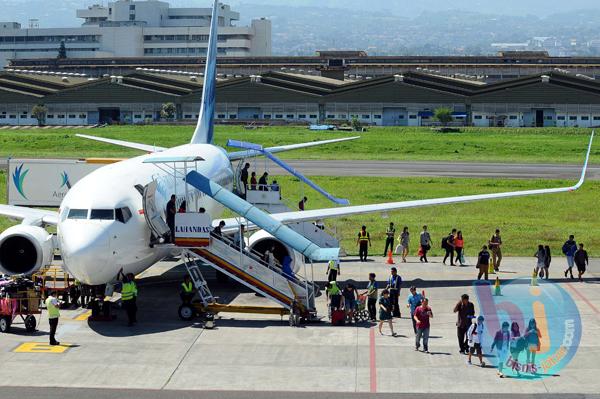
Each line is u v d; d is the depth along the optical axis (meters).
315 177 108.88
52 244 44.00
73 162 67.19
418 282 50.69
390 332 39.25
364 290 48.50
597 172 115.31
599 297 46.12
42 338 37.91
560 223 76.06
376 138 167.12
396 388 31.19
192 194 48.66
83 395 30.45
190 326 40.25
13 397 30.22
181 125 199.50
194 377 32.53
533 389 31.05
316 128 186.50
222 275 50.44
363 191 95.19
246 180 68.88
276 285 42.31
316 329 39.94
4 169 113.19
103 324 40.50
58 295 44.19
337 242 56.78
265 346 36.84
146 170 45.19
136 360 34.69
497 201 90.06
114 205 39.22
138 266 41.22
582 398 30.11
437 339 37.94
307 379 32.28
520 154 141.88
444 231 71.19
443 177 108.56
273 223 43.38
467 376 32.56
